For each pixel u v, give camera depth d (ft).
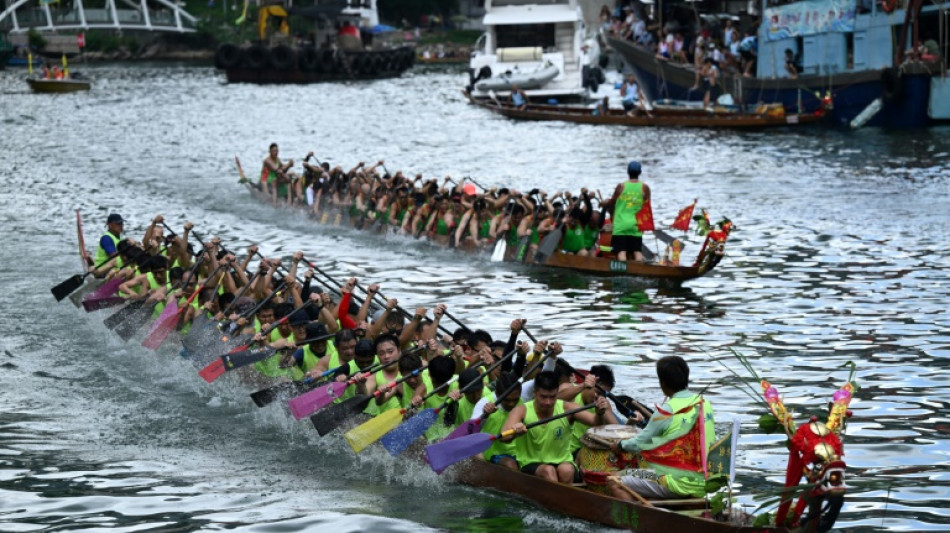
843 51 302.25
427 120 359.05
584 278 147.84
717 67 342.03
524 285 144.46
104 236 143.33
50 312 134.41
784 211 189.16
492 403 79.05
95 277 139.23
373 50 566.77
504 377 79.66
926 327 118.32
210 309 113.80
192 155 287.69
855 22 297.12
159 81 545.03
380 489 80.53
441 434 84.17
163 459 86.89
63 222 196.34
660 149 272.10
